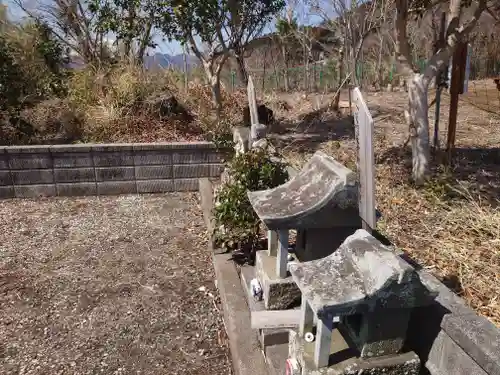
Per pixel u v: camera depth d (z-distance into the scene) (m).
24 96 6.65
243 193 3.26
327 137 7.36
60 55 9.06
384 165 5.23
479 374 1.58
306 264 1.89
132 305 3.16
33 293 3.31
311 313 1.97
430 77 4.42
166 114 7.38
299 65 20.03
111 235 4.32
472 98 11.12
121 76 7.60
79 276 3.55
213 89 7.59
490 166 5.26
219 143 5.14
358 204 2.30
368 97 12.75
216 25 7.05
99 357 2.63
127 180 5.48
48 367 2.55
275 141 6.89
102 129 6.64
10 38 7.92
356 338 1.90
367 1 9.10
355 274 1.76
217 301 3.21
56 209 5.02
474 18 4.25
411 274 1.65
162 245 4.11
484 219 3.39
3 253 3.93
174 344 2.76
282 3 7.71
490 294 2.54
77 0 9.55
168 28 7.12
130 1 7.34
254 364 2.35
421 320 1.93
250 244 3.47
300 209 2.34
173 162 5.51
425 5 4.95
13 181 5.27
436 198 4.00
